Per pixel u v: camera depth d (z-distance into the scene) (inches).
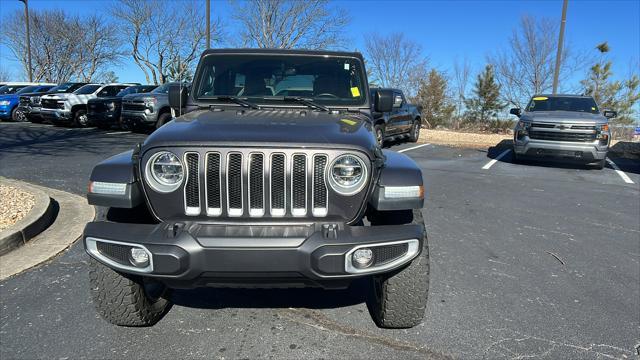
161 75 1526.8
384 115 473.7
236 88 160.9
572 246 203.9
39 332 125.3
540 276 169.2
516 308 143.4
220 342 122.8
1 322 129.9
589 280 166.6
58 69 1696.6
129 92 657.6
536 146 426.0
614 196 312.0
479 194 307.1
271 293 152.5
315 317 136.9
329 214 109.3
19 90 853.8
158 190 108.7
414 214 121.0
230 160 106.9
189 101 159.8
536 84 899.4
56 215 225.8
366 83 161.3
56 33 1651.1
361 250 106.3
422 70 1091.9
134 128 611.2
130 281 119.8
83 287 152.3
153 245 103.0
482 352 119.4
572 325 133.9
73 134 598.2
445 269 173.2
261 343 122.5
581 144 413.4
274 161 107.1
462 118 900.0
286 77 160.4
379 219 122.3
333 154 107.7
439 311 140.3
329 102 156.9
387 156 125.3
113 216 118.3
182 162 107.0
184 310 140.3
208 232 104.7
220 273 103.7
